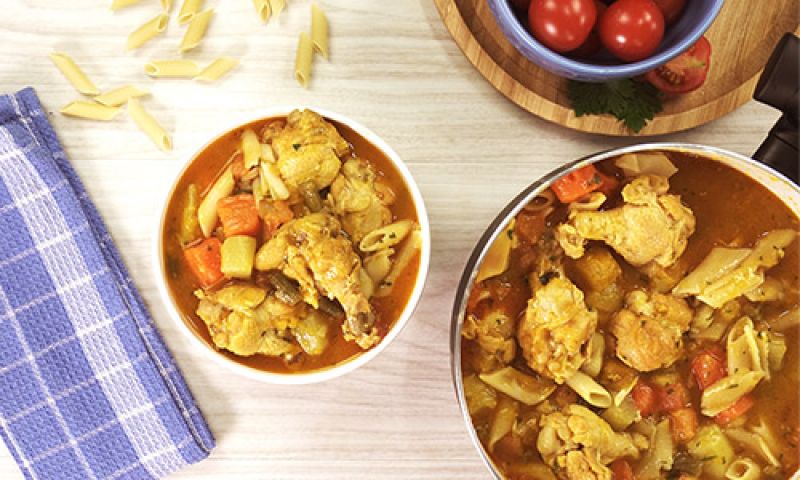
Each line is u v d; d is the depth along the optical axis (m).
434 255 0.78
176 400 0.77
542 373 0.72
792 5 0.77
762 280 0.72
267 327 0.70
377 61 0.78
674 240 0.71
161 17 0.76
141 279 0.77
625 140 0.78
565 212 0.72
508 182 0.78
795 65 0.68
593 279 0.72
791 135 0.71
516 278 0.73
